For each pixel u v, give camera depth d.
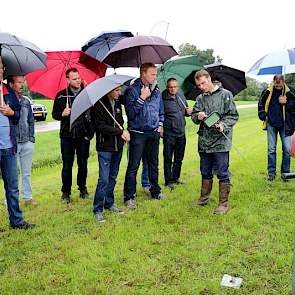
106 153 5.04
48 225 5.02
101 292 3.41
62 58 5.81
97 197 5.13
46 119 23.19
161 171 8.04
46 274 3.73
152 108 5.41
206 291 3.38
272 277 3.55
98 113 4.98
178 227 4.74
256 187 6.34
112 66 5.79
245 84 7.23
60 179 8.10
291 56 6.02
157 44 5.19
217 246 4.17
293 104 6.48
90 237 4.54
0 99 4.54
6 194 4.89
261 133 14.38
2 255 4.16
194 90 7.04
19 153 5.87
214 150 5.16
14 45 4.40
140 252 4.11
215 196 5.91
